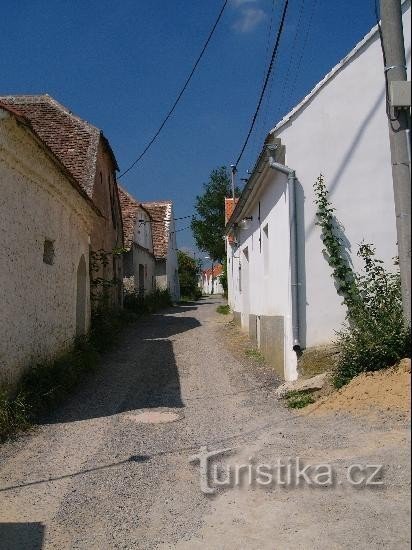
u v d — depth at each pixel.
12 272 8.34
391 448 5.48
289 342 9.78
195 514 4.77
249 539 4.24
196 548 4.19
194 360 13.05
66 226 11.59
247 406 8.48
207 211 45.72
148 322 21.75
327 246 9.28
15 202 8.48
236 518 4.60
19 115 7.70
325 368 8.94
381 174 9.32
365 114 9.39
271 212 11.49
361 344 7.97
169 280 35.94
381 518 4.24
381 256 9.26
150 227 32.47
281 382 10.04
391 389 7.04
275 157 9.78
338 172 9.41
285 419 7.38
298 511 4.55
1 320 7.88
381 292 8.55
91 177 16.11
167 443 6.84
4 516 4.93
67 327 11.68
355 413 6.88
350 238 9.32
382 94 9.31
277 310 11.00
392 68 6.52
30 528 4.68
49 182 9.91
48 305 10.23
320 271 9.38
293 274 9.38
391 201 9.29
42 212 9.84
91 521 4.78
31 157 8.82
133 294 25.30
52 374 9.33
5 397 7.62
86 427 7.71
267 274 12.66
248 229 16.09
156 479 5.66
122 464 6.15
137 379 11.05
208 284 73.88
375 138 9.36
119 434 7.32
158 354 13.98
